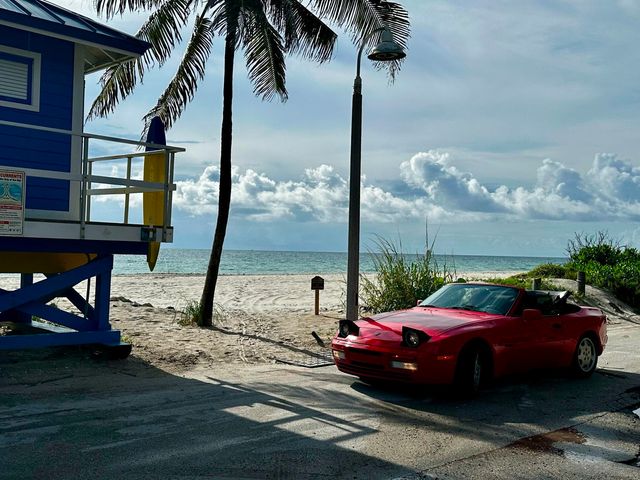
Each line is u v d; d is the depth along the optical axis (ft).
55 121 32.86
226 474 16.61
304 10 48.32
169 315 50.19
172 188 32.58
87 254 35.09
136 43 33.73
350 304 39.93
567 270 84.38
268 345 38.68
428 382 25.39
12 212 27.91
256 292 83.92
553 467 18.10
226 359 33.94
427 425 22.18
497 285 31.50
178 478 16.21
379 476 16.88
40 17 30.48
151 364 31.53
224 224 46.62
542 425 22.68
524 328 28.60
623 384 30.71
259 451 18.60
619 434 21.90
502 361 27.43
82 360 31.14
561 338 30.27
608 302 70.85
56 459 17.37
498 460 18.58
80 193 32.32
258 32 45.80
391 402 25.43
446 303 31.24
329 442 19.76
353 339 27.50
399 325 27.48
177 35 48.88
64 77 33.19
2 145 31.30
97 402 23.80
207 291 46.14
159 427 20.76
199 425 21.15
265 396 25.66
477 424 22.53
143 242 33.09
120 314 48.62
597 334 32.35
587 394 28.17
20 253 32.58
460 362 25.95
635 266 83.20
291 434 20.47
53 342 30.32
